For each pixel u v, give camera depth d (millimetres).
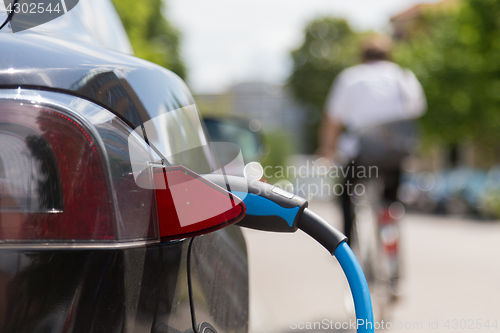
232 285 1428
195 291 1139
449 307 4332
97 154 952
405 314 4082
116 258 928
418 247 8656
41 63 998
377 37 3941
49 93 971
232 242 1546
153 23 26469
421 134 24656
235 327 1398
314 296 4676
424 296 4758
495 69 21438
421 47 25234
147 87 1112
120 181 958
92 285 917
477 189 20016
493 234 11328
